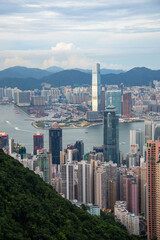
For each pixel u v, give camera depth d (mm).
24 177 189250
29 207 159625
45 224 158250
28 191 177000
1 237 134750
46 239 149375
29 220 154625
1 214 148625
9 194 162750
